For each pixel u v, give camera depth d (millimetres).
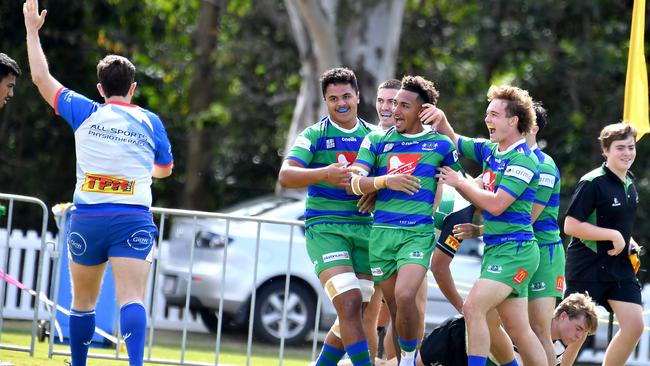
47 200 73750
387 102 25656
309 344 41469
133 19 74312
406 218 22922
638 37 31844
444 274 25734
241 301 40312
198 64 84688
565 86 75250
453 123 75688
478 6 78812
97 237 21734
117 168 21781
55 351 30031
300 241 41344
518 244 23500
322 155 24266
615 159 27188
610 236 26828
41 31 68125
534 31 77062
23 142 72562
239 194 84625
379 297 26094
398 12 60000
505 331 25359
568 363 27000
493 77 81000
